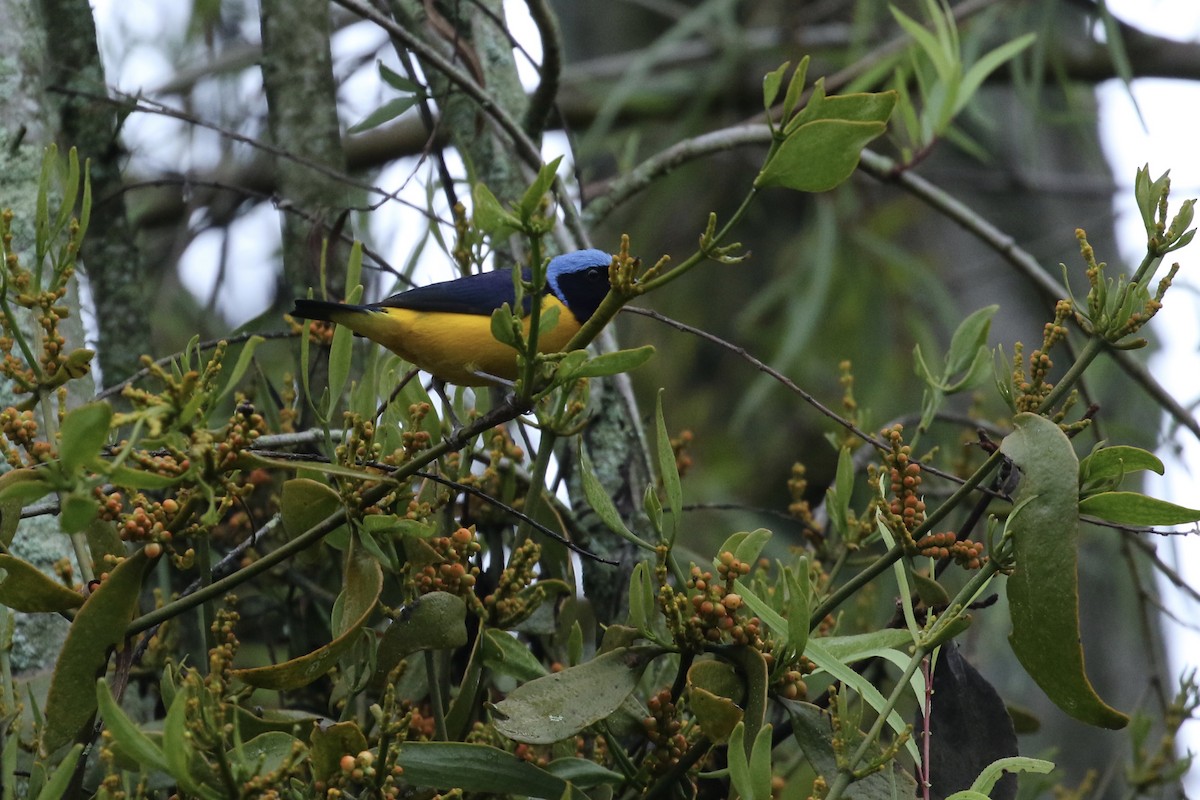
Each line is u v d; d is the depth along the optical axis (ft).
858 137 17.80
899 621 21.68
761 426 63.00
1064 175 69.00
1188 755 29.76
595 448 29.45
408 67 31.78
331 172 28.96
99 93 33.73
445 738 20.90
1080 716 18.47
